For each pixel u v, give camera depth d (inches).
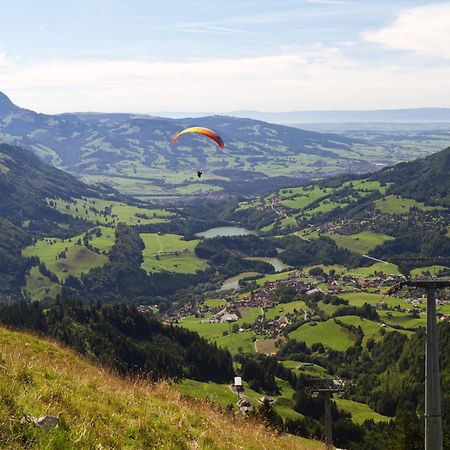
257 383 5748.0
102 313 6092.5
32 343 1095.6
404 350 6924.2
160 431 617.6
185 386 4045.3
